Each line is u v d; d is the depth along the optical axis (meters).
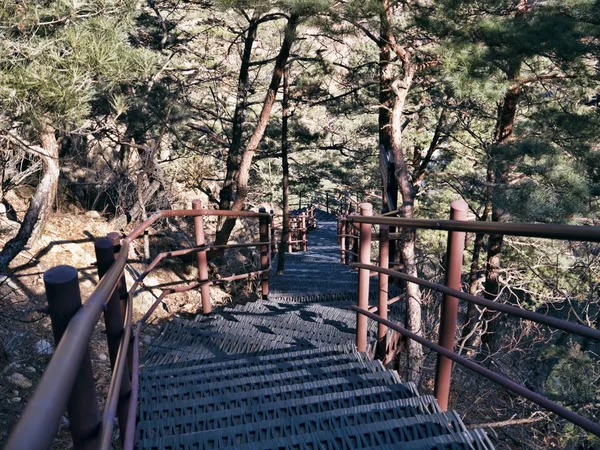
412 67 9.50
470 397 10.08
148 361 4.74
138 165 12.21
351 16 8.42
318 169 21.05
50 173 7.82
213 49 16.78
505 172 8.96
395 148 9.17
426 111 16.66
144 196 12.23
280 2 8.19
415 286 8.27
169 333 5.40
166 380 4.02
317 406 3.32
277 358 4.57
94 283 8.63
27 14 4.50
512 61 8.05
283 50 10.34
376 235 7.52
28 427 0.61
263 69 17.92
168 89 11.15
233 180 14.32
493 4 8.14
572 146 9.00
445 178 15.86
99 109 8.67
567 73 9.02
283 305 6.80
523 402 9.70
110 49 4.80
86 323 1.10
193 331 5.38
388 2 8.78
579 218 8.24
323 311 6.24
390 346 5.09
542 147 8.30
